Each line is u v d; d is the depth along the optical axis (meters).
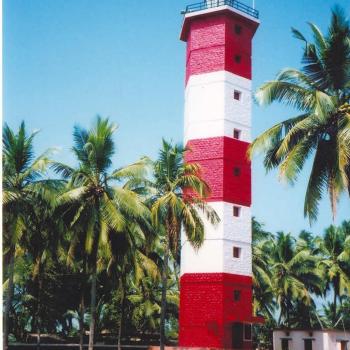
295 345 51.75
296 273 58.62
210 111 43.62
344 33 25.38
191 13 45.94
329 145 25.39
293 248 60.34
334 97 25.08
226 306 39.16
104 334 58.06
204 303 39.50
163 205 30.64
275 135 25.72
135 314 54.22
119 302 53.75
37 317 44.81
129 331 57.31
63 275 47.78
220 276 39.62
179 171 32.78
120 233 31.55
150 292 54.56
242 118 44.12
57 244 31.61
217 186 41.59
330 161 25.00
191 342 39.00
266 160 26.83
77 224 30.27
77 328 59.38
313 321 66.62
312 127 25.05
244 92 44.88
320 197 25.31
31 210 30.58
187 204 32.38
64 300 48.56
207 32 45.66
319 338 50.59
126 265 36.78
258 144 25.52
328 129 25.45
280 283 58.66
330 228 60.25
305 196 25.61
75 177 30.23
